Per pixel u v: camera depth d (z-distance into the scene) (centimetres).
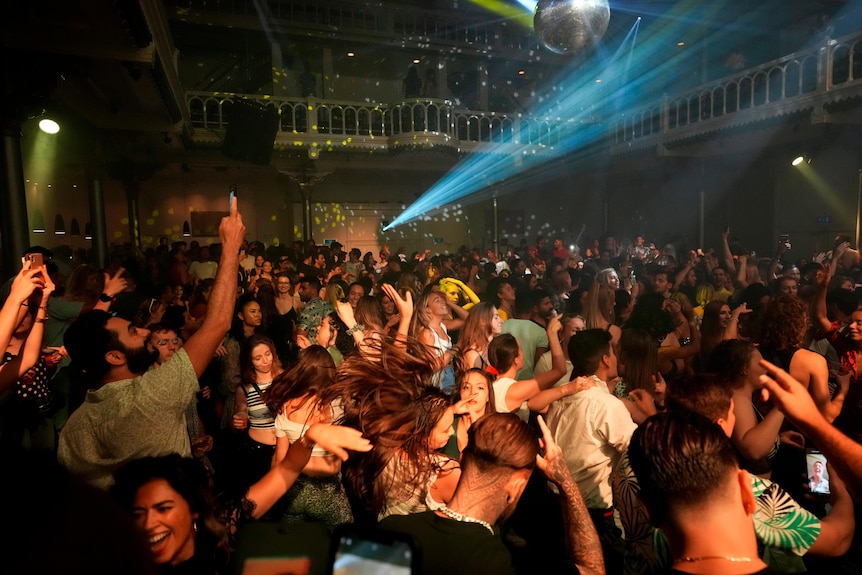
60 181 1236
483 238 1844
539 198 1908
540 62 1742
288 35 1454
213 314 181
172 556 135
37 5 473
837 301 402
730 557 110
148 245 1498
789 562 163
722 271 692
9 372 201
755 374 244
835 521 165
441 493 188
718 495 113
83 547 41
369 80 1670
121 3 457
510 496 146
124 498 135
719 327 408
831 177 1209
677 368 440
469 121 1416
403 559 101
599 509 238
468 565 132
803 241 1284
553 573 141
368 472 189
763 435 224
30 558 39
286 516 217
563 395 250
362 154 1371
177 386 172
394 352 199
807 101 954
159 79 666
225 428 384
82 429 170
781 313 290
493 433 146
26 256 195
